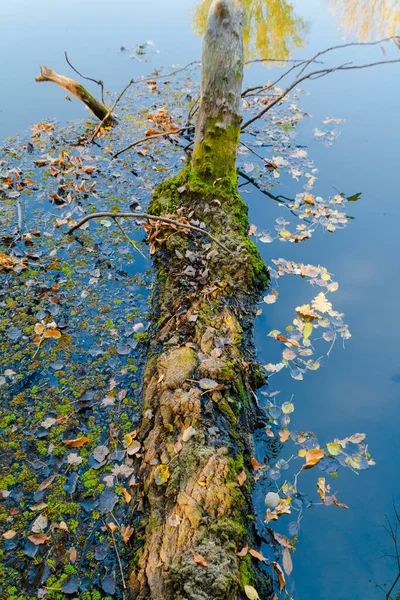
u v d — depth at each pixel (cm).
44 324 278
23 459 211
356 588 174
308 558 182
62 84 479
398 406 242
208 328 252
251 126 529
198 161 355
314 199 407
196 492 177
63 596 167
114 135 494
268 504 196
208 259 303
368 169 453
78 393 242
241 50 329
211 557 156
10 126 508
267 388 251
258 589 166
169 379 224
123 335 277
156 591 155
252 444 218
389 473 212
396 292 316
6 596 166
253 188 424
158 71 648
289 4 746
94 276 317
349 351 272
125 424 229
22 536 183
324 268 330
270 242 358
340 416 237
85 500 197
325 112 561
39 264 323
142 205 387
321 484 200
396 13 742
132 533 183
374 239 365
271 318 292
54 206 383
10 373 249
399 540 188
